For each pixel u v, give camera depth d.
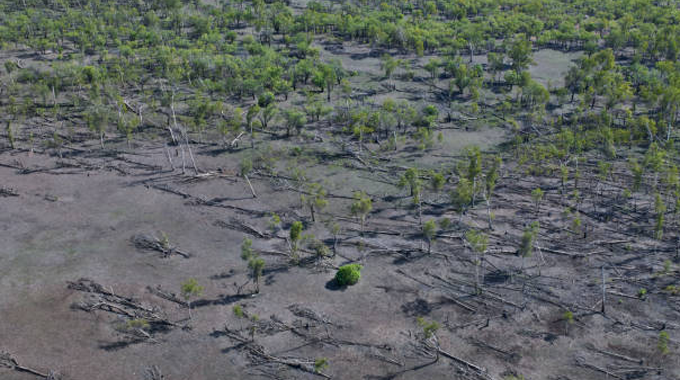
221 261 73.44
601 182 92.75
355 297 67.81
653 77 125.50
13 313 64.38
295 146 104.50
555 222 82.31
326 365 58.09
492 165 96.88
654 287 69.81
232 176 93.81
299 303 66.50
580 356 59.97
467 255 75.31
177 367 57.97
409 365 58.62
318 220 82.50
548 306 66.81
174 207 85.00
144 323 62.47
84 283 69.06
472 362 58.97
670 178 86.62
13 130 106.94
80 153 100.19
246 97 125.75
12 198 86.38
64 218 81.81
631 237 79.06
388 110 113.81
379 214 84.31
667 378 57.44
